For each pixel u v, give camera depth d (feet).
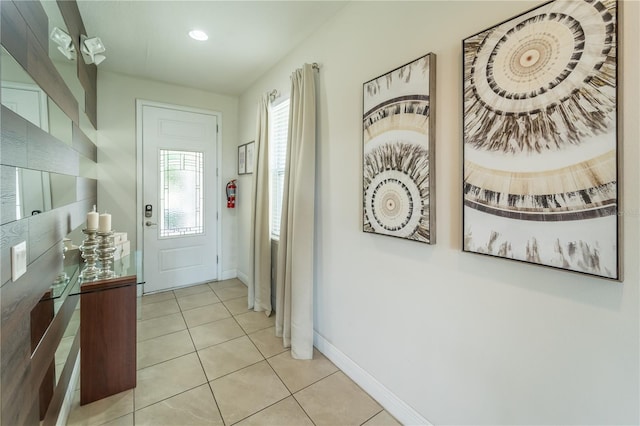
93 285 5.55
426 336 4.86
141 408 5.46
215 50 8.55
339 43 6.63
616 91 2.86
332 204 6.93
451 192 4.40
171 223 11.56
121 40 7.99
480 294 4.10
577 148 3.10
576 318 3.25
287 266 7.66
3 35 2.40
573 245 3.16
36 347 3.38
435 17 4.58
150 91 10.87
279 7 6.52
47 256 3.75
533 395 3.61
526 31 3.47
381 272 5.67
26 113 3.00
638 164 2.80
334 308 6.97
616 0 2.83
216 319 9.16
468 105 4.06
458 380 4.41
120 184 10.45
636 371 2.88
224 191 12.73
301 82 7.42
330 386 6.18
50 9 4.06
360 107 6.07
